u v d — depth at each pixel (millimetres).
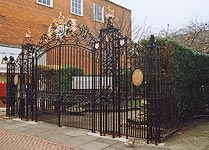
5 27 14477
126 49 7129
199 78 10117
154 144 6359
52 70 9758
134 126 7348
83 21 19469
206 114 10602
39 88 10094
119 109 7086
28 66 10336
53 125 9078
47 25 16844
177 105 8023
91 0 20328
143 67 6855
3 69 13477
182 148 6047
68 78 9547
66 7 18344
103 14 21125
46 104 10508
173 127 7590
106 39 7453
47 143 6789
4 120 10391
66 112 10516
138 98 7238
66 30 9016
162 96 6840
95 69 7730
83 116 10555
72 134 7652
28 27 15688
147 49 6703
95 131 7680
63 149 6219
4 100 13500
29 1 15891
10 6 14812
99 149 6094
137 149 6008
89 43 7973
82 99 8156
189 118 9297
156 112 6477
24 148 6484
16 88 11141
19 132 8148
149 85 6602
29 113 10484
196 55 9797
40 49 10062
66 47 10219
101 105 7387
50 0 17344
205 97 10656
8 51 13898
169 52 7891
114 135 7047
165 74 7508
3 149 6484
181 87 8469
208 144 6398
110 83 7301
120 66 7219
